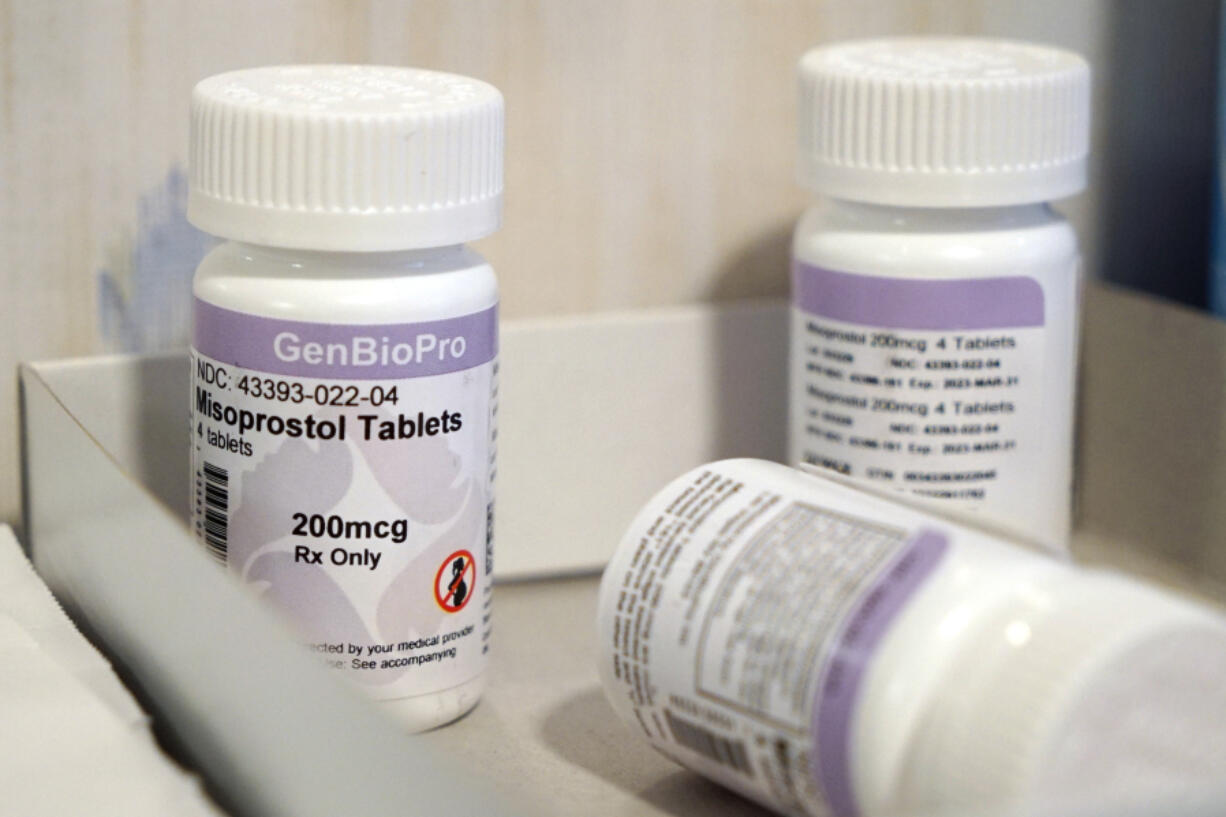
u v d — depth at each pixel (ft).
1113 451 1.27
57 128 1.16
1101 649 0.69
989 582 0.74
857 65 1.16
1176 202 1.55
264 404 0.92
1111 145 1.52
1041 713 0.68
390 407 0.92
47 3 1.14
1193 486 1.26
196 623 0.87
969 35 1.44
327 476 0.93
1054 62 1.17
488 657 1.04
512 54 1.27
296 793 0.79
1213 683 0.71
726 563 0.83
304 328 0.91
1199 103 1.54
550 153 1.31
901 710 0.72
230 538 0.96
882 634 0.74
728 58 1.35
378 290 0.91
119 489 0.95
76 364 1.14
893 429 1.13
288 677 0.78
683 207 1.36
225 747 0.86
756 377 1.38
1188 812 0.67
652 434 1.34
